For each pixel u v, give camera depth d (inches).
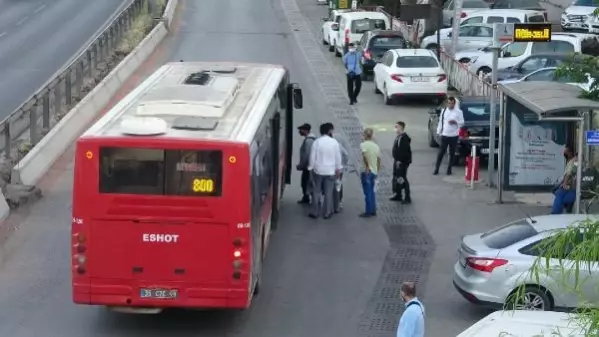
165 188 492.7
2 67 1350.9
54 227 733.9
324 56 1648.6
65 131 979.3
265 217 613.0
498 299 534.3
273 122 673.6
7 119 826.8
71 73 1115.9
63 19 1850.4
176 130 507.8
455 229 752.3
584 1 1681.8
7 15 1897.1
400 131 823.1
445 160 979.9
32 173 850.1
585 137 723.4
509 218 781.3
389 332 542.9
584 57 743.1
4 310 569.3
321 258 679.1
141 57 1488.7
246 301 501.0
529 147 819.4
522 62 1240.2
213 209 493.0
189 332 539.5
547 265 272.1
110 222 497.0
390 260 677.3
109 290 502.3
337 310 578.6
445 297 602.5
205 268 498.6
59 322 552.4
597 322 252.7
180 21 1975.9
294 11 2209.6
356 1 2060.8
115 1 2113.7
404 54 1254.9
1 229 722.8
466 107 959.0
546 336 297.4
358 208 814.5
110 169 493.4
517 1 1808.6
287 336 534.6
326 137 775.7
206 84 600.1
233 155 489.7
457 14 1360.7
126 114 541.6
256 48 1692.9
